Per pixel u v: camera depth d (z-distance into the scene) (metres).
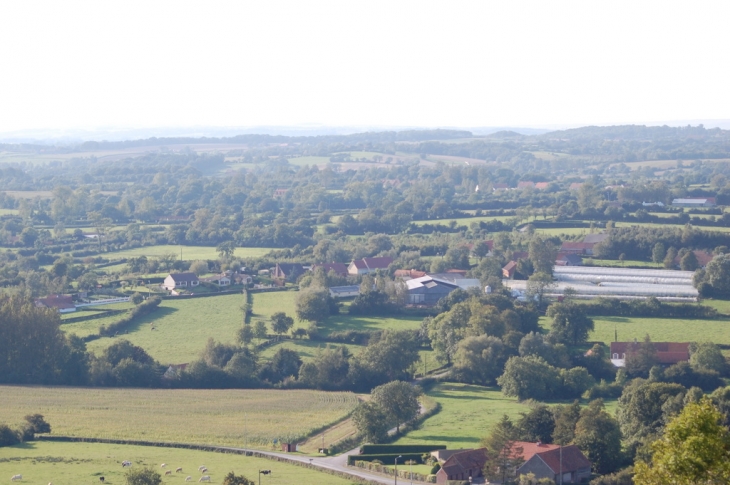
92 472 148.88
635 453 156.25
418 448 162.62
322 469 151.75
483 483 145.88
